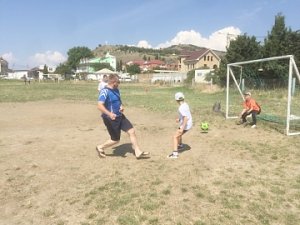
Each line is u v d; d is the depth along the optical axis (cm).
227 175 652
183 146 898
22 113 1627
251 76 3231
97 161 754
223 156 794
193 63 8338
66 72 13262
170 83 6162
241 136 1034
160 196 552
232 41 3819
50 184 621
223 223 465
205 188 585
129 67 12531
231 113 1616
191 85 4541
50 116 1520
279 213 494
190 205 520
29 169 704
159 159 765
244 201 533
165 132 1109
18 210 525
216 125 1238
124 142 951
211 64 8162
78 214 504
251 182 614
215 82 4231
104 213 502
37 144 924
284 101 2244
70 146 898
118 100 747
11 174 675
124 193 567
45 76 12462
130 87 5344
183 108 777
